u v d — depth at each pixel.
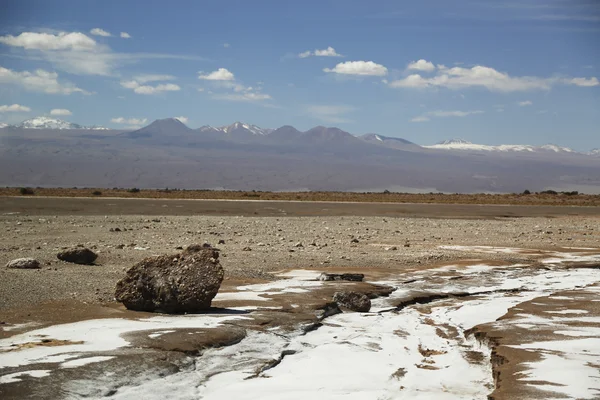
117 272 18.98
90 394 8.62
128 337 11.21
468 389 9.59
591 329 12.81
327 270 20.95
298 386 9.50
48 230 33.16
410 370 10.56
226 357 10.70
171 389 9.09
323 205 73.50
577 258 26.36
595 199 108.31
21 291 15.12
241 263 21.94
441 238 34.22
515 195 122.19
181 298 13.52
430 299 17.45
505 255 26.81
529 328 12.92
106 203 65.31
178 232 33.88
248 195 101.94
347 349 11.70
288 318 13.56
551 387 9.08
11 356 9.89
